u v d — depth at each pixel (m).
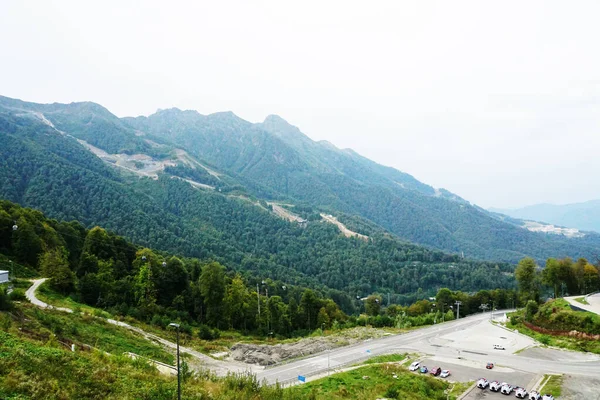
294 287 181.50
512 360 73.06
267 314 109.62
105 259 113.25
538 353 77.88
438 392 56.38
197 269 128.25
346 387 55.28
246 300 114.06
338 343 86.62
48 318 52.91
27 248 99.38
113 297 89.38
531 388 58.12
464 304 157.00
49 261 88.44
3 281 75.75
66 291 87.31
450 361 73.12
